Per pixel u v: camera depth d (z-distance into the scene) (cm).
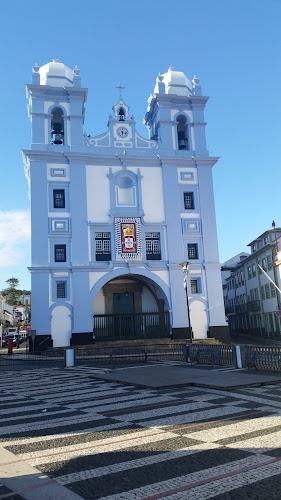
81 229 3078
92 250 3084
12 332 5691
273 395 975
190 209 3328
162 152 3350
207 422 733
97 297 3322
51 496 441
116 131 3331
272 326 4538
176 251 3209
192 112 3488
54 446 623
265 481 459
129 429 706
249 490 439
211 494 433
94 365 1961
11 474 509
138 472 504
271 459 527
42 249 2995
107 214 3170
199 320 3159
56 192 3128
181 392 1065
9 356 2591
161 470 508
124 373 1473
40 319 2895
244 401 912
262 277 4788
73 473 507
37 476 500
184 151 3400
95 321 3148
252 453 554
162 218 3259
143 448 596
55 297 2956
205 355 1762
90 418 806
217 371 1449
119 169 3250
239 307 5850
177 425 720
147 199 3259
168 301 3133
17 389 1298
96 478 489
